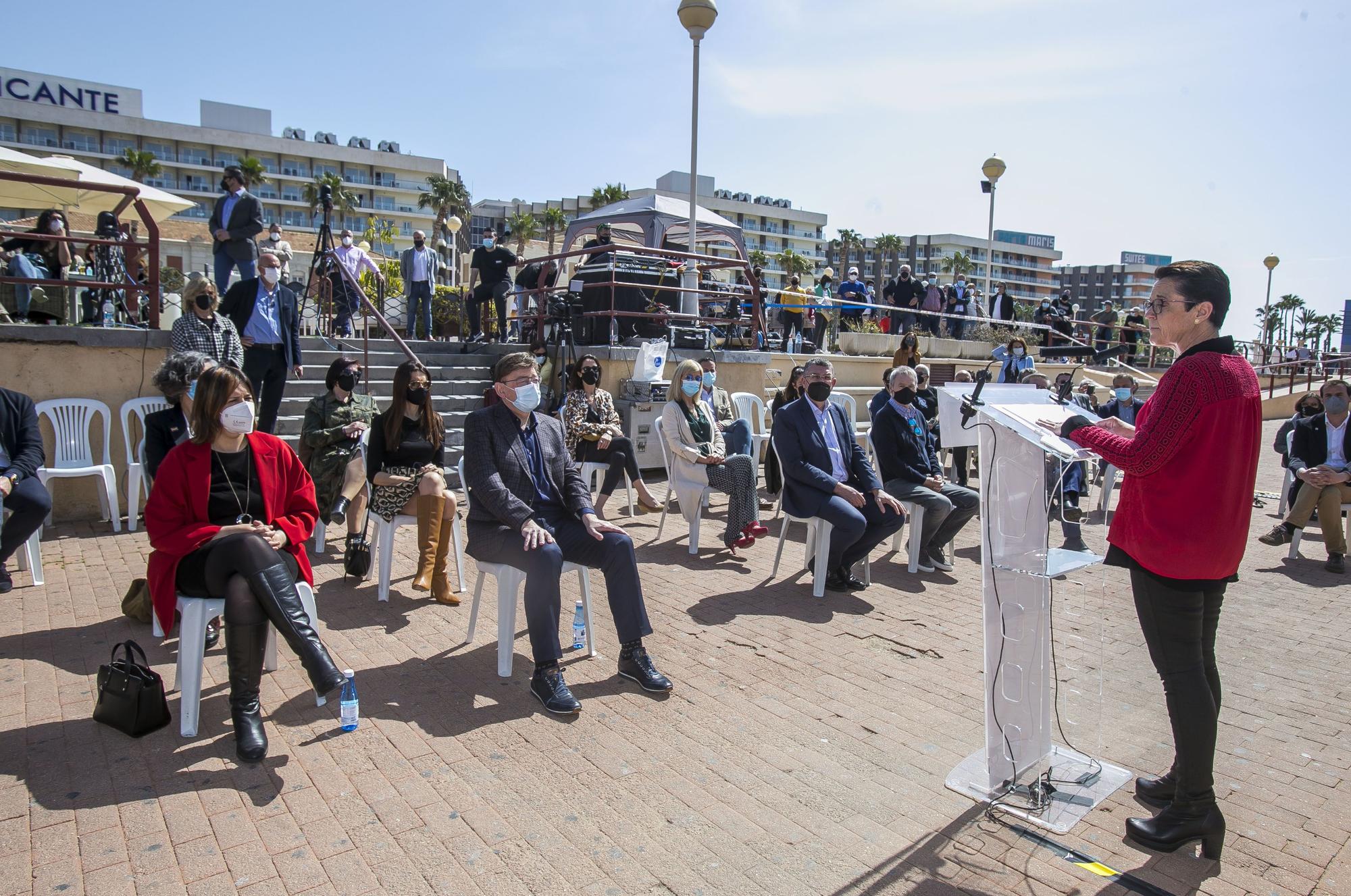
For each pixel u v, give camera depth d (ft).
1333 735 12.89
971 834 9.62
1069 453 8.86
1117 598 19.38
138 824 9.30
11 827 9.15
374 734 11.60
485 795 10.16
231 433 12.35
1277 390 83.10
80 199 35.76
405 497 17.20
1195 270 8.95
